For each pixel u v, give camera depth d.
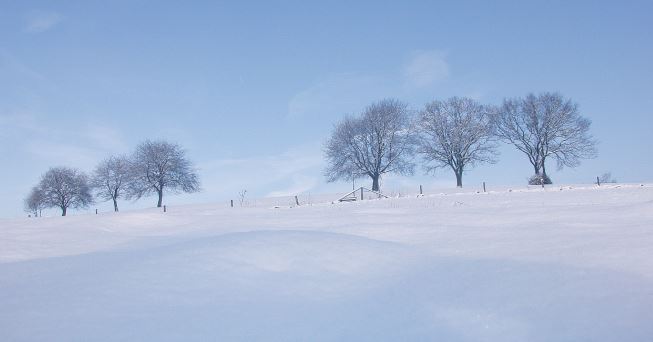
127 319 5.82
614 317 5.29
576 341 4.83
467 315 5.71
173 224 20.75
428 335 5.25
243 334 5.38
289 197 49.88
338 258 8.51
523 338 5.01
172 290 6.87
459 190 42.53
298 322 5.73
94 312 6.04
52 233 18.08
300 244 9.14
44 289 7.11
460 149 54.16
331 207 26.09
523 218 14.03
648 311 5.37
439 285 6.88
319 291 6.95
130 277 7.39
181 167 61.12
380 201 29.41
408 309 6.04
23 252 13.78
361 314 5.95
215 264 7.98
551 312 5.57
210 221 20.45
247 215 22.84
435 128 54.69
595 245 8.63
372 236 12.10
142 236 16.56
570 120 53.22
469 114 54.69
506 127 55.34
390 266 8.16
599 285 6.32
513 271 7.24
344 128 54.34
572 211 14.66
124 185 62.31
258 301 6.50
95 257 9.87
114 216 22.72
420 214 16.94
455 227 12.61
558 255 8.09
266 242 9.20
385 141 53.94
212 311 6.10
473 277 7.12
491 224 13.34
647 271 6.79
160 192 60.41
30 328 5.57
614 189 27.84
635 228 10.31
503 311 5.72
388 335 5.30
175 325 5.63
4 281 7.99
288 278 7.52
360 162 53.62
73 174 66.88
